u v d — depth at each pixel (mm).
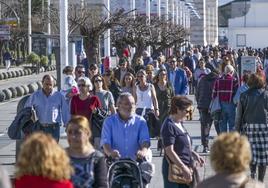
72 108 20438
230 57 35938
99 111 20172
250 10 169875
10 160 24594
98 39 46969
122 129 14688
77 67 29438
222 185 9117
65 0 32406
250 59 35656
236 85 25500
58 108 20797
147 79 27203
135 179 13203
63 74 27609
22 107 21469
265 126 19062
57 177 9203
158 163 23219
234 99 25219
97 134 20016
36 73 100562
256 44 168125
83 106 20250
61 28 32344
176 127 13883
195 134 31203
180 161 13625
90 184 11008
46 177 9180
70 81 26094
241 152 9148
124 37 63094
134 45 63438
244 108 19188
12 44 118250
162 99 25578
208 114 26344
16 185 9297
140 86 24391
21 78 90188
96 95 21641
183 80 32062
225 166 9172
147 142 14641
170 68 32188
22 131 20609
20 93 59469
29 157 9164
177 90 32031
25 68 99812
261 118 19047
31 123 20656
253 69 35531
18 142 20797
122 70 34969
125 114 14719
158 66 39750
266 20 169125
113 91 27297
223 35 196000
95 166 11125
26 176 9211
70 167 9633
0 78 87000
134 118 14828
